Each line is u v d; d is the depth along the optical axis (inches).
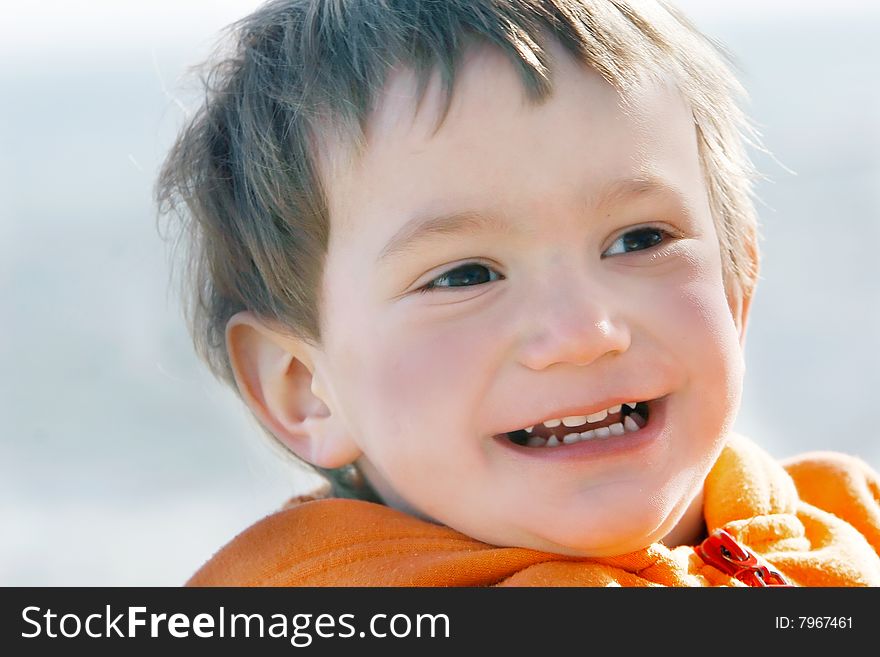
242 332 57.5
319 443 55.2
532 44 47.0
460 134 46.8
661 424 48.3
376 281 49.2
